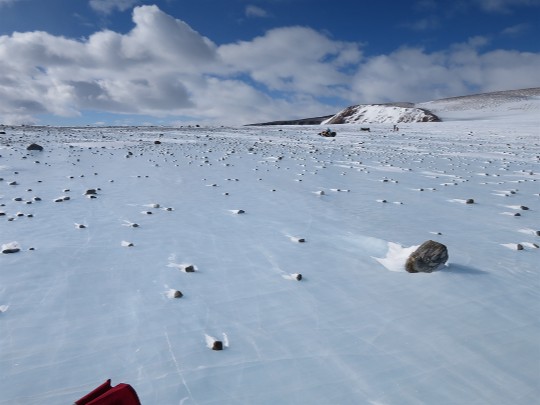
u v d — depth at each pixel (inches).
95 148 1238.9
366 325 259.6
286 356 224.2
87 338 233.3
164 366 210.4
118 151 1170.6
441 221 515.5
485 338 248.5
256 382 201.6
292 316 268.4
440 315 274.5
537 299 302.7
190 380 200.4
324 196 634.8
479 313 278.7
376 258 378.6
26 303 270.8
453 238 441.4
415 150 1481.3
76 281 306.0
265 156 1143.0
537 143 1776.6
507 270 355.3
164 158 1038.4
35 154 1018.7
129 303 275.9
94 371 204.7
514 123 3006.9
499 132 2341.3
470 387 203.8
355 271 346.6
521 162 1190.3
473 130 2516.0
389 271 348.2
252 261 361.4
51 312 260.4
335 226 472.7
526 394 200.1
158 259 355.9
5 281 301.6
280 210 541.6
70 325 246.2
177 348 226.7
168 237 416.5
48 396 186.2
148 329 245.0
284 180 770.2
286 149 1378.0
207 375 205.0
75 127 2632.9
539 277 343.0
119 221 467.5
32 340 229.3
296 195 633.6
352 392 197.2
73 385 194.1
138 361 213.9
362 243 417.1
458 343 242.1
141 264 343.0
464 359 226.8
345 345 236.8
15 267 327.0
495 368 219.8
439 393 198.5
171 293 290.4
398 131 2541.8
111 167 870.4
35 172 776.3
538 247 422.0
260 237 427.5
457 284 322.0
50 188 634.8
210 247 392.8
